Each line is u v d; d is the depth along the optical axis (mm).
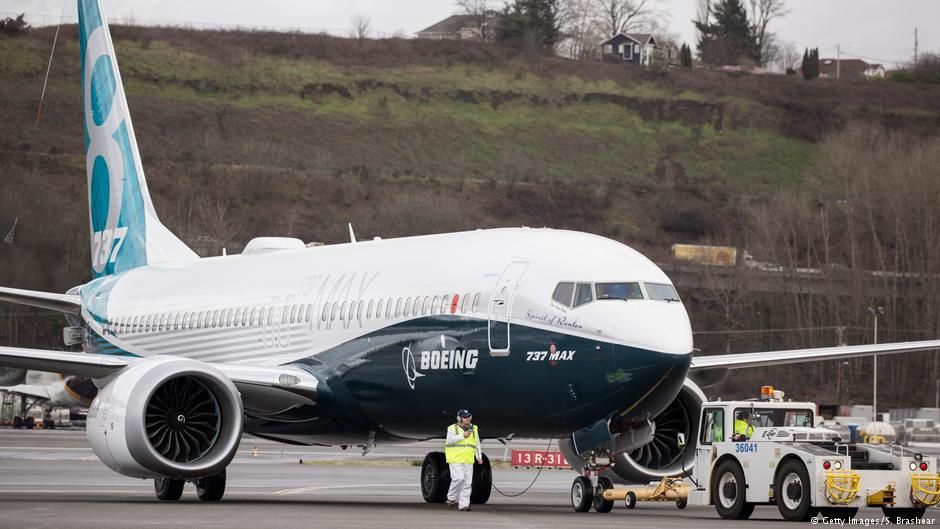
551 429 81875
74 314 136375
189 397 85688
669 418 96000
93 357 87688
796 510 74250
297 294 102000
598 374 76875
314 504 87188
